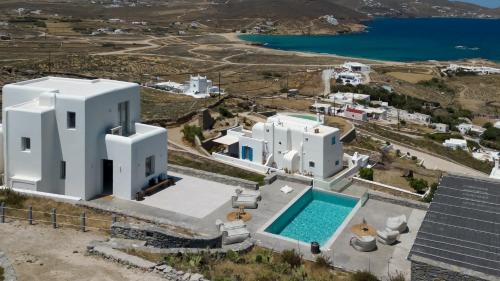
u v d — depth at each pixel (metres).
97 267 24.69
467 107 176.75
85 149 38.78
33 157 38.53
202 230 34.19
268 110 116.75
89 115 38.75
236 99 133.62
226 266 26.56
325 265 30.64
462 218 29.73
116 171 40.12
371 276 28.55
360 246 33.53
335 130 63.88
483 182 33.94
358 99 157.12
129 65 194.75
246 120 95.94
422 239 27.97
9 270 24.08
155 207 38.94
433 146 109.75
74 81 45.22
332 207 44.19
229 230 34.19
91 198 39.84
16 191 36.78
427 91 192.88
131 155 39.38
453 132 136.12
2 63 170.12
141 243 28.59
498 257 26.11
